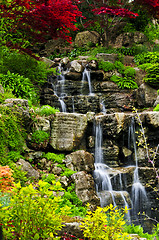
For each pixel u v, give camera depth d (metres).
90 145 9.01
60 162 7.52
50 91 11.62
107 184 8.09
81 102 11.58
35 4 9.81
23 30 11.20
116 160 9.12
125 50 16.95
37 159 7.39
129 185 8.54
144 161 9.27
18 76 10.13
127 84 13.09
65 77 12.73
